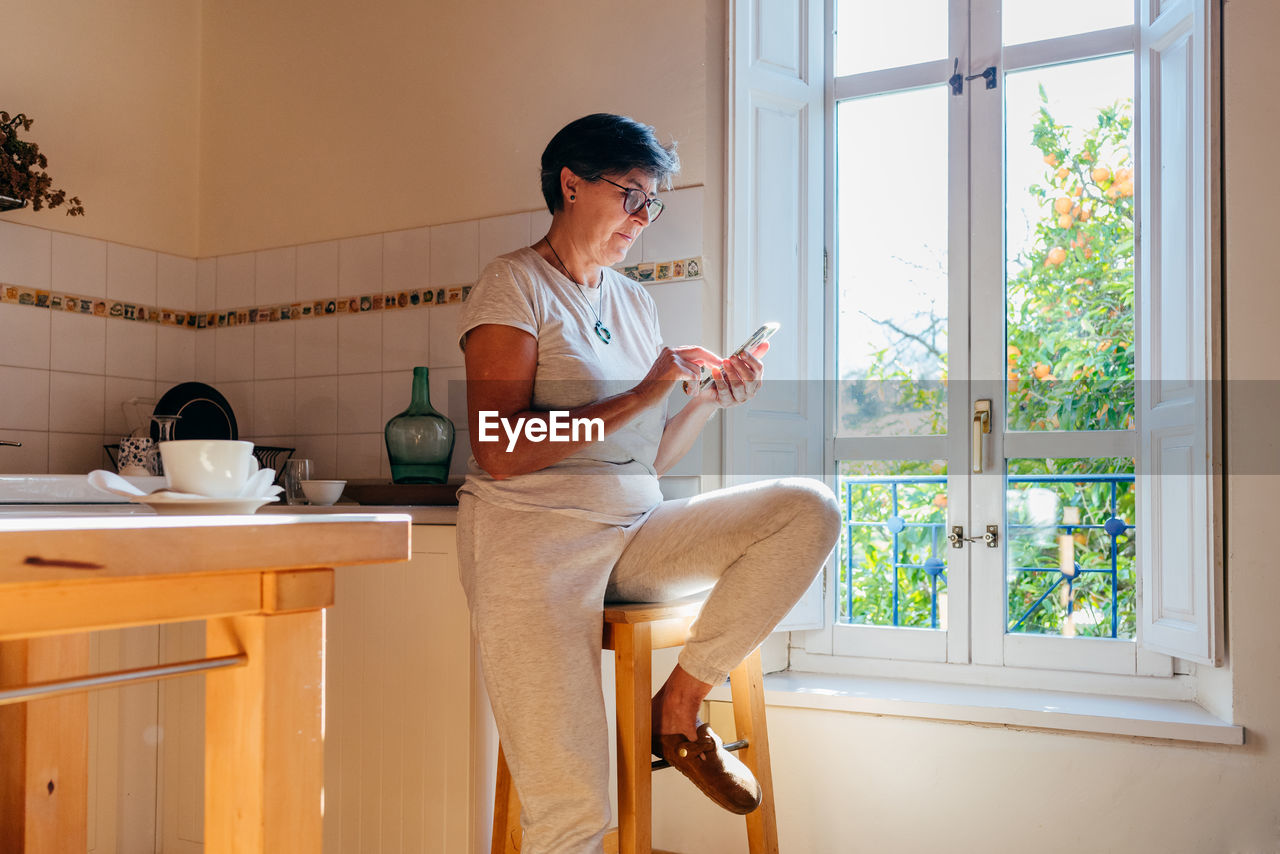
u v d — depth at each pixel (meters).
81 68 3.03
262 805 0.93
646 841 1.71
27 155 2.73
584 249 1.92
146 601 0.85
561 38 2.77
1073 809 2.15
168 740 2.59
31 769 1.12
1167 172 2.33
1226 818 2.05
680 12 2.60
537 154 2.79
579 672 1.68
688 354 1.87
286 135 3.21
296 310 3.15
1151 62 2.39
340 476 3.04
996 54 2.59
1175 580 2.25
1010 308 2.58
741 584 1.68
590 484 1.79
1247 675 2.06
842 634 2.65
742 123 2.58
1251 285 2.12
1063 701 2.29
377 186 3.04
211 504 1.16
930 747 2.26
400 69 3.02
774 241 2.62
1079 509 2.49
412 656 2.15
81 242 3.03
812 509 1.67
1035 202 2.57
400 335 2.96
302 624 0.96
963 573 2.54
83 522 0.77
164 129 3.26
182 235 3.30
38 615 0.78
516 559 1.71
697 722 1.75
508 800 1.89
